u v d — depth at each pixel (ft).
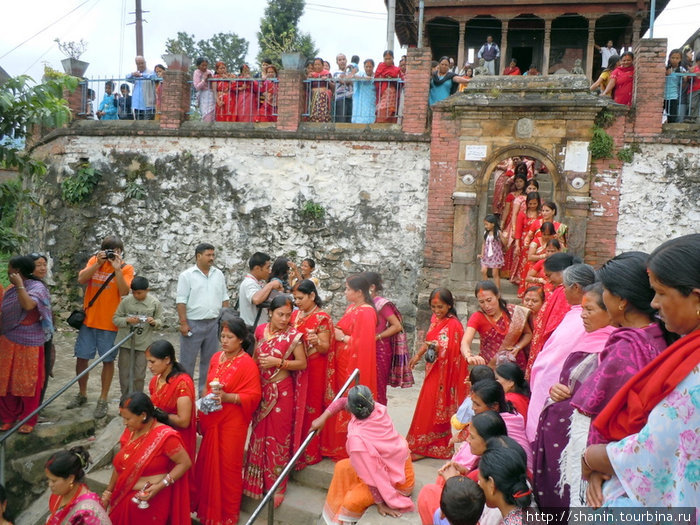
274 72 36.06
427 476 15.64
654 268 6.26
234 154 34.06
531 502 9.32
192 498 15.53
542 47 52.29
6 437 17.12
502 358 15.29
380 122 33.35
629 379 7.33
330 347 16.74
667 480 6.18
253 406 15.29
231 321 15.33
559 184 29.91
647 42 29.37
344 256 33.06
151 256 34.88
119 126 34.99
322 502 15.58
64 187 35.06
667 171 29.53
